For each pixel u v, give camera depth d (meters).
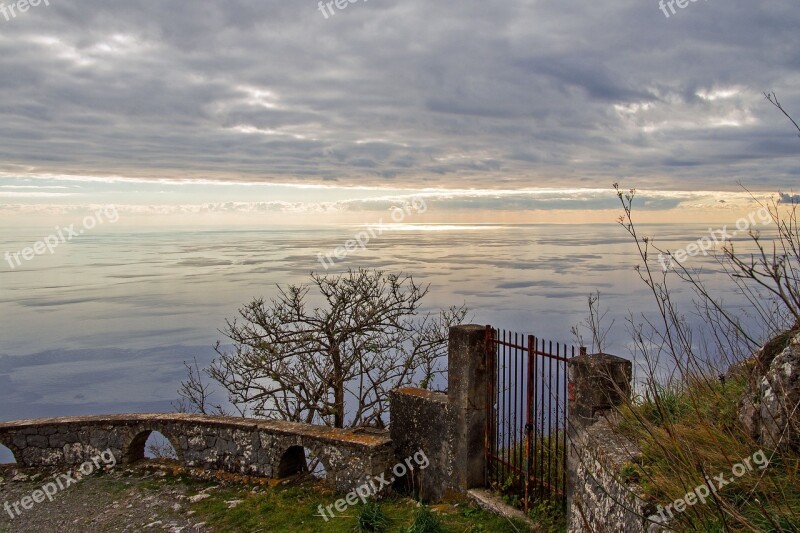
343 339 11.50
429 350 12.30
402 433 7.72
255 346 11.33
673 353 3.54
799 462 3.25
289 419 11.77
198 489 7.75
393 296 12.00
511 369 6.44
